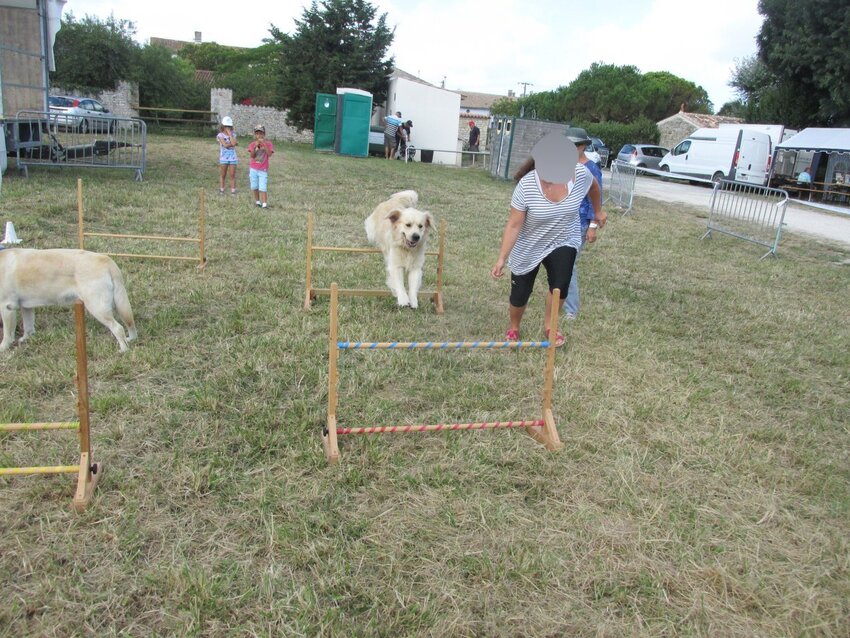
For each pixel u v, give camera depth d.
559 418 4.01
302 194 12.62
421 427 3.48
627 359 5.11
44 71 13.58
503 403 4.16
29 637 2.21
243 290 6.09
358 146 24.98
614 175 16.16
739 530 3.04
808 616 2.53
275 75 32.41
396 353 4.78
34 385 3.87
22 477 3.05
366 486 3.17
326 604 2.44
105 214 8.89
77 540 2.67
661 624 2.44
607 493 3.24
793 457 3.76
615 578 2.67
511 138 19.52
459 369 4.64
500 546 2.81
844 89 24.75
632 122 42.06
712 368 5.11
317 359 4.57
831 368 5.37
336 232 9.21
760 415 4.32
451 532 2.88
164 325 4.95
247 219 9.45
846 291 8.28
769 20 27.80
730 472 3.55
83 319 2.79
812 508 3.25
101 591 2.42
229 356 4.49
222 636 2.27
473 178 19.97
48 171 12.34
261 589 2.45
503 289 6.92
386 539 2.81
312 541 2.74
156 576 2.49
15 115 12.33
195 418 3.65
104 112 27.36
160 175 13.20
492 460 3.49
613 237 11.16
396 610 2.43
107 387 3.93
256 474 3.20
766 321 6.50
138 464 3.19
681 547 2.87
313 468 3.29
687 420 4.12
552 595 2.56
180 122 28.61
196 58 59.75
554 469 3.43
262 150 10.47
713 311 6.79
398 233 5.79
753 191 11.24
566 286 4.70
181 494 2.99
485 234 10.10
